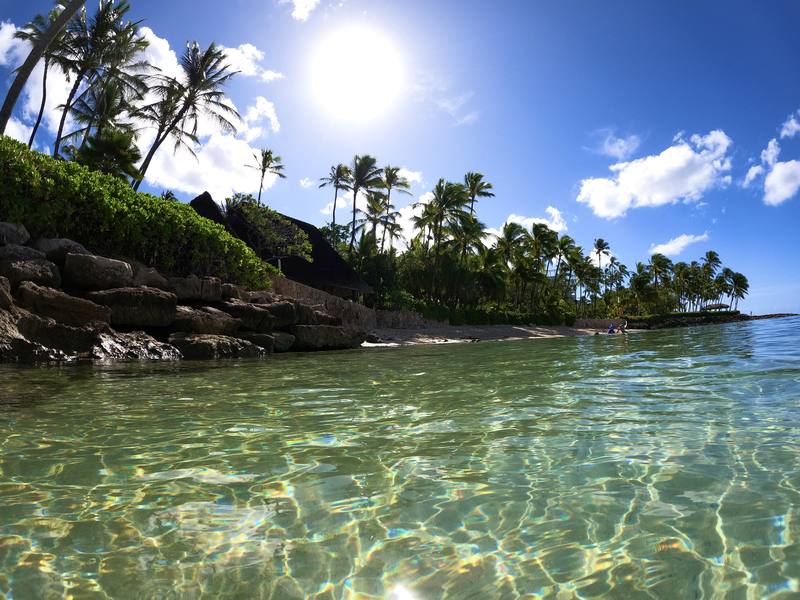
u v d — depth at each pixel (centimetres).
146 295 1118
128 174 2467
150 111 2775
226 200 2850
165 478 291
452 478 289
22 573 187
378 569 190
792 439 352
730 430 382
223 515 239
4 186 1070
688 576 183
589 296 8206
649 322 6950
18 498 260
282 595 173
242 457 333
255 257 1903
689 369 809
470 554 201
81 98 2770
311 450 349
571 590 175
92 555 201
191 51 2828
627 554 199
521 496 260
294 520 234
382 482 283
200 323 1231
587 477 286
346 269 3472
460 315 4188
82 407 501
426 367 975
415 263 4741
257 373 841
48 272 998
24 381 661
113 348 971
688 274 9775
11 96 1423
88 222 1269
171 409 498
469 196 4634
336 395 595
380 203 4503
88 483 283
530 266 5831
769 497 250
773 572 183
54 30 1461
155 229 1430
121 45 2717
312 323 1752
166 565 193
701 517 230
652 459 315
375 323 2812
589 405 504
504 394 595
